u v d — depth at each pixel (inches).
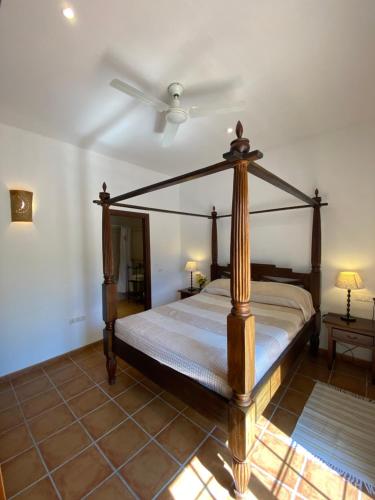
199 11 50.9
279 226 127.3
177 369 65.6
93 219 130.0
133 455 62.6
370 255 101.3
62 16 51.6
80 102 83.7
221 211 157.6
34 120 95.7
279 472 57.4
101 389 91.3
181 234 185.3
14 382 97.1
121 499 52.3
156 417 76.2
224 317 95.8
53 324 114.5
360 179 102.7
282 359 71.6
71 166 120.3
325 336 113.7
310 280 112.5
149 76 70.2
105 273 91.0
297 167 119.0
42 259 110.3
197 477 56.6
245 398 50.2
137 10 50.6
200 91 77.8
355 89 78.3
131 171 149.3
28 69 67.3
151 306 165.6
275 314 95.6
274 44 59.7
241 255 48.7
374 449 63.1
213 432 70.1
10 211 100.4
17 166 102.0
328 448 63.6
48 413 78.7
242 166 48.1
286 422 72.6
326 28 55.3
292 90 78.4
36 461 61.4
